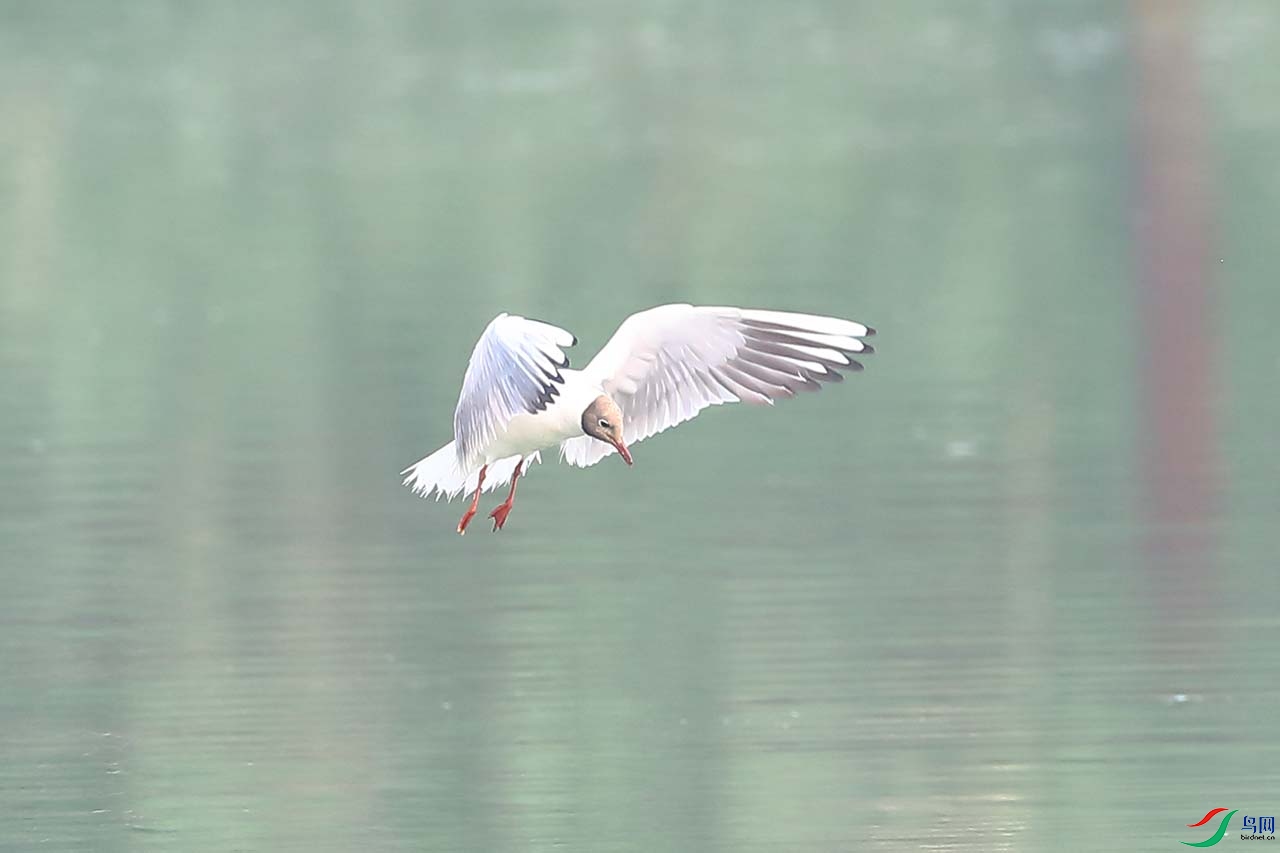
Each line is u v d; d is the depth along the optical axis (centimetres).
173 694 1230
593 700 1207
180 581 1423
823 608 1349
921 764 1110
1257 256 2341
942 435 1747
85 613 1377
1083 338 2047
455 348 2048
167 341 2117
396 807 1069
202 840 1041
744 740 1150
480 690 1223
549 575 1432
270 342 2103
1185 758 1109
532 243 2472
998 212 2570
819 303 2180
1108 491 1576
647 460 1708
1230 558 1421
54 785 1106
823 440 1747
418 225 2569
